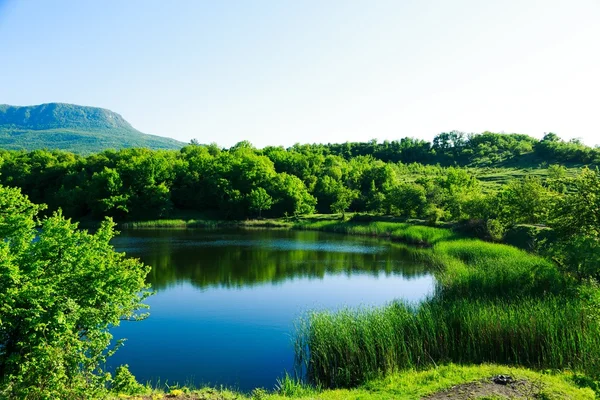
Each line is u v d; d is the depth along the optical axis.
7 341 10.52
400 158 178.62
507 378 12.94
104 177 92.12
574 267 22.64
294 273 38.91
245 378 16.94
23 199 13.30
